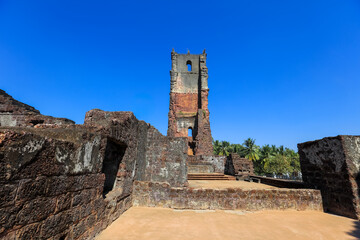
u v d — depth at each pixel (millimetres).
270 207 6328
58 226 2756
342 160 5906
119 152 5926
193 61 30812
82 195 3426
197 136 24391
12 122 10164
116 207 5035
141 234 4141
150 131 9406
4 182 1958
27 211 2232
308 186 7352
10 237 1996
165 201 6406
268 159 38594
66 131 3408
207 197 6398
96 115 6195
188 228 4594
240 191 6469
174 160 9086
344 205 5758
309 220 5383
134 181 6746
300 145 7984
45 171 2551
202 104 27234
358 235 4352
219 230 4520
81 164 3426
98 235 3975
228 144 47188
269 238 4137
